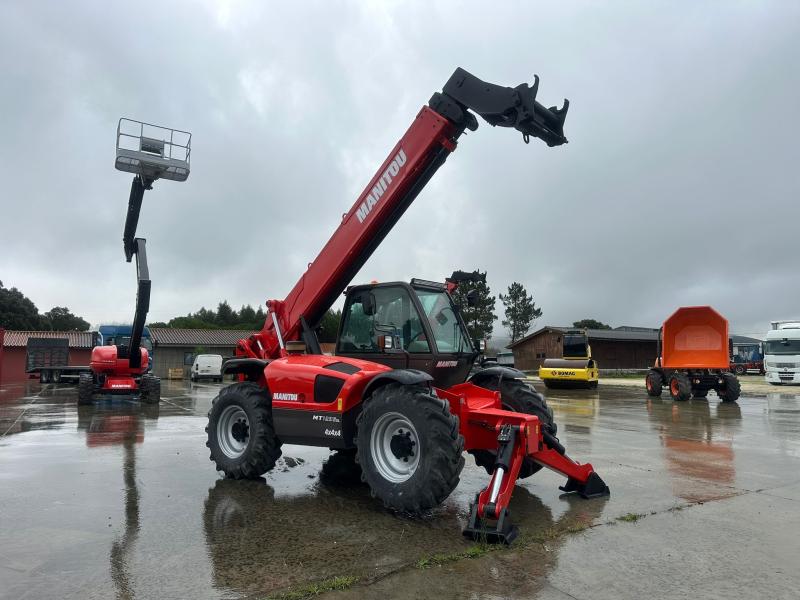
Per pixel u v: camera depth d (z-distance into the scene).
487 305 58.09
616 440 8.76
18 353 34.56
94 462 6.76
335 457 7.15
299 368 5.57
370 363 5.37
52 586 3.14
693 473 6.27
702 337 17.38
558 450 5.15
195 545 3.81
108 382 15.11
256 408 5.85
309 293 6.36
